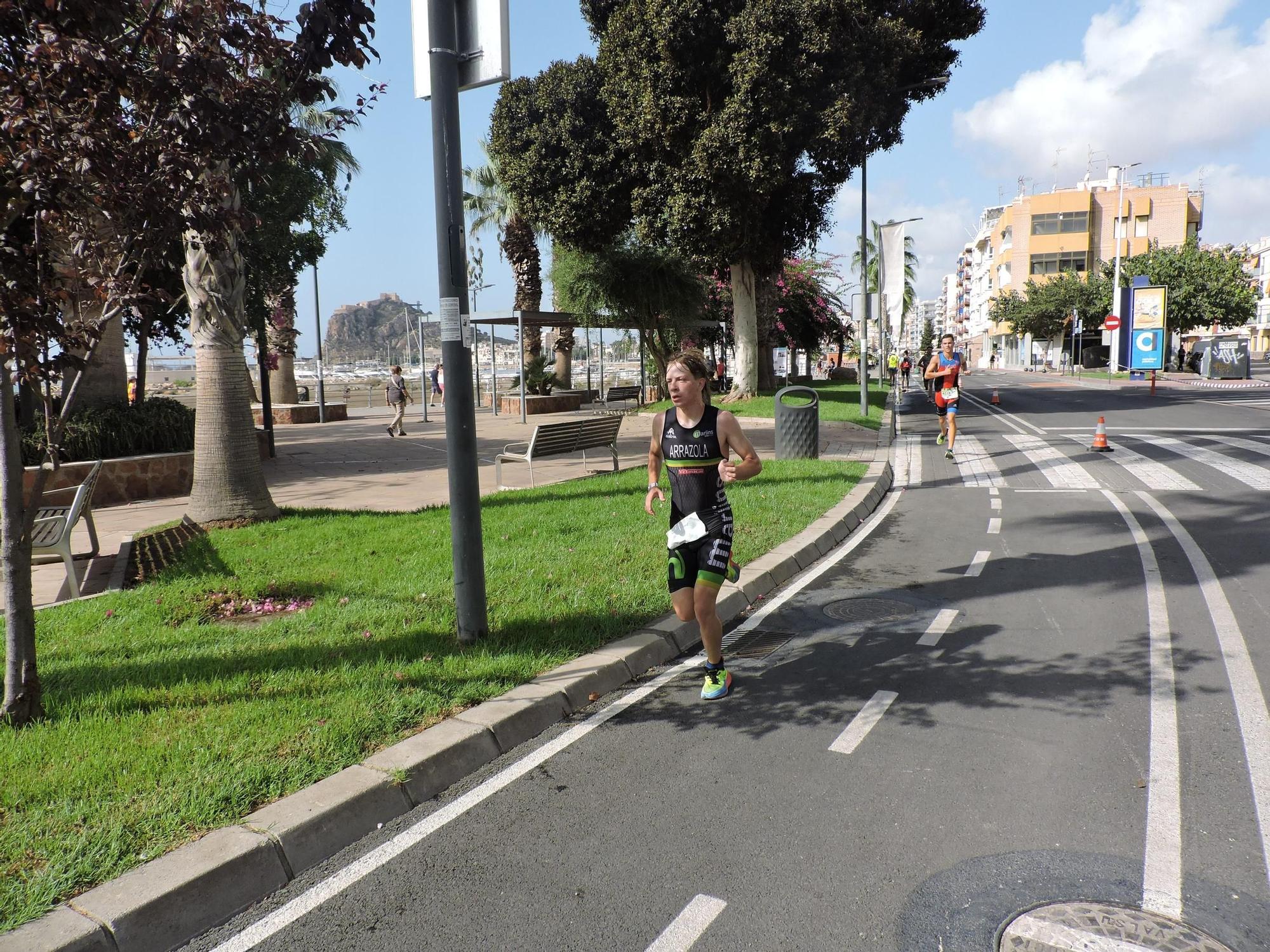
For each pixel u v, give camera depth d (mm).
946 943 2527
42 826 3008
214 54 3652
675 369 4215
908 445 16672
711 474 4336
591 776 3668
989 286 95938
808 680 4719
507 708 4094
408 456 16000
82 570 7293
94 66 3391
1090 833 3104
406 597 5922
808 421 13344
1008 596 6238
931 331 146625
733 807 3365
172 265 4074
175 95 3656
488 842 3158
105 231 3881
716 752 3863
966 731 4008
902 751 3814
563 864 2998
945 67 23203
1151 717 4078
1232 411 21500
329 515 9141
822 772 3637
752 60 17641
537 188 21922
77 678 4488
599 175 21359
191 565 6879
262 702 4082
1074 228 71438
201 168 3885
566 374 33406
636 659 4902
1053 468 12586
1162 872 2855
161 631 5273
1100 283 58469
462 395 4832
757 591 6504
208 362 8508
